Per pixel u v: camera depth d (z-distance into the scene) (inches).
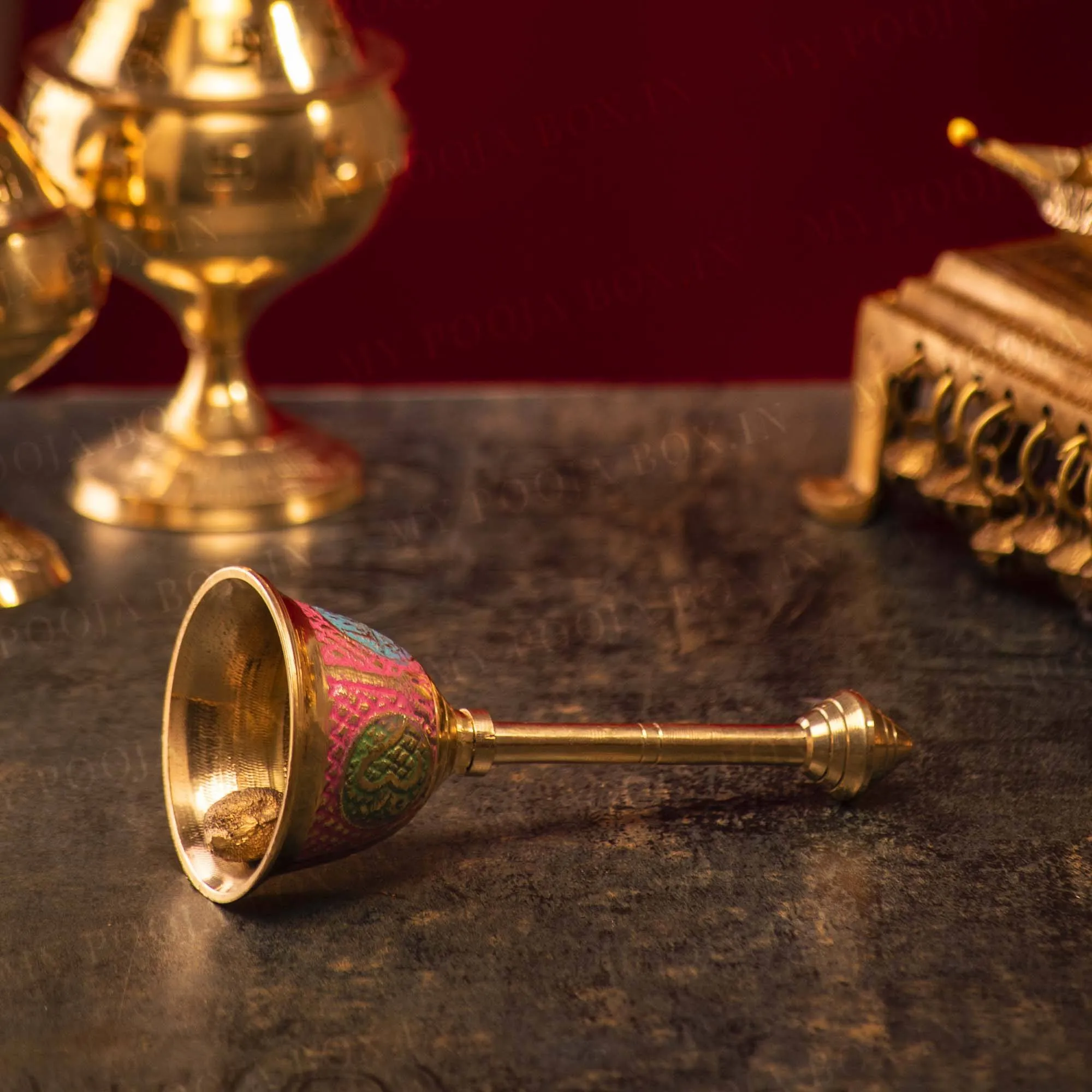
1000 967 29.0
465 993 28.8
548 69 46.4
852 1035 28.5
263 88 33.4
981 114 46.8
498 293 48.5
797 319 48.8
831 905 29.6
